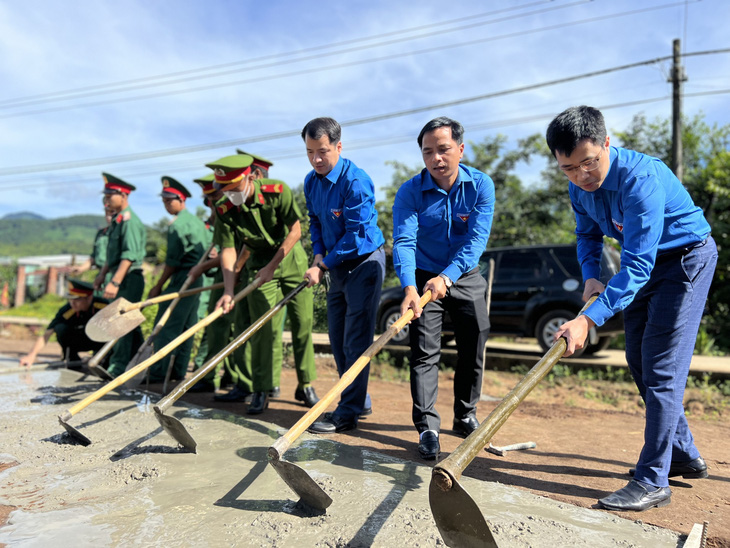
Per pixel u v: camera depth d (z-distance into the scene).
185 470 2.86
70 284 6.34
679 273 2.61
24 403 4.47
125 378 3.57
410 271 3.23
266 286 4.42
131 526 2.21
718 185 13.27
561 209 19.06
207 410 4.22
